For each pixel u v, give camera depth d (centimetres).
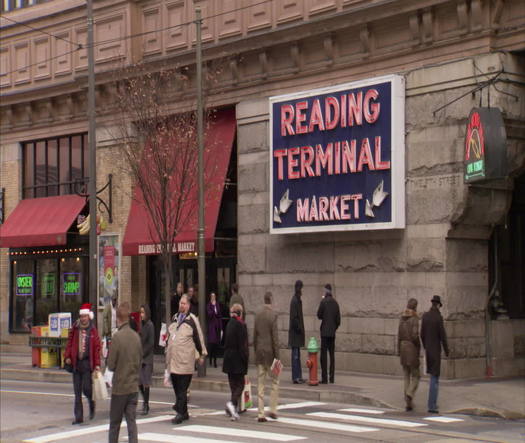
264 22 2531
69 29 3178
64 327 2591
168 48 2808
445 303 2081
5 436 1484
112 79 2898
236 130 2642
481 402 1753
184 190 2469
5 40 3400
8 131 3388
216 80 2612
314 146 2345
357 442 1341
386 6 2208
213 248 2541
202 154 2256
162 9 2836
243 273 2586
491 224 2155
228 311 2712
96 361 1614
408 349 1725
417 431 1464
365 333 2261
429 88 2141
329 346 2067
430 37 2142
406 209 2173
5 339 3375
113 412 1257
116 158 2825
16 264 3369
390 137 2166
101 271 3008
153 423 1566
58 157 3247
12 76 3375
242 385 1603
